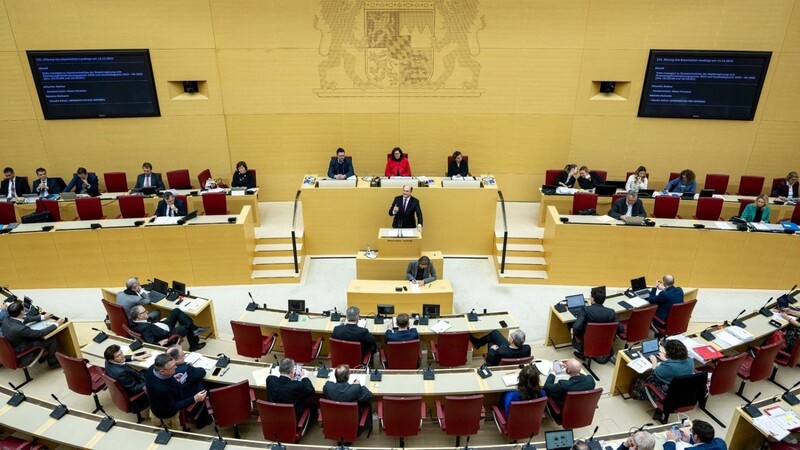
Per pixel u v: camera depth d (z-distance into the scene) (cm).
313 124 1174
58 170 1168
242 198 1056
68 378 612
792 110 1110
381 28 1101
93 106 1119
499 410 580
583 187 1105
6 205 958
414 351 645
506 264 987
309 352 689
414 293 823
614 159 1197
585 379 570
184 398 568
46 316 704
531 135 1184
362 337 663
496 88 1145
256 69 1123
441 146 1198
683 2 1057
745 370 651
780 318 722
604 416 637
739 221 934
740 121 1133
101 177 1181
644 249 930
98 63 1085
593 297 718
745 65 1080
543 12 1084
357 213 1019
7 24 1045
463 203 1012
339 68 1128
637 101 1141
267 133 1178
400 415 542
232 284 970
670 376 596
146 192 1067
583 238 931
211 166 1198
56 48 1070
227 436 602
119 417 628
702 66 1091
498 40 1108
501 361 621
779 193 1101
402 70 1133
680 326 750
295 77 1133
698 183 1198
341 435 545
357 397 548
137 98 1122
